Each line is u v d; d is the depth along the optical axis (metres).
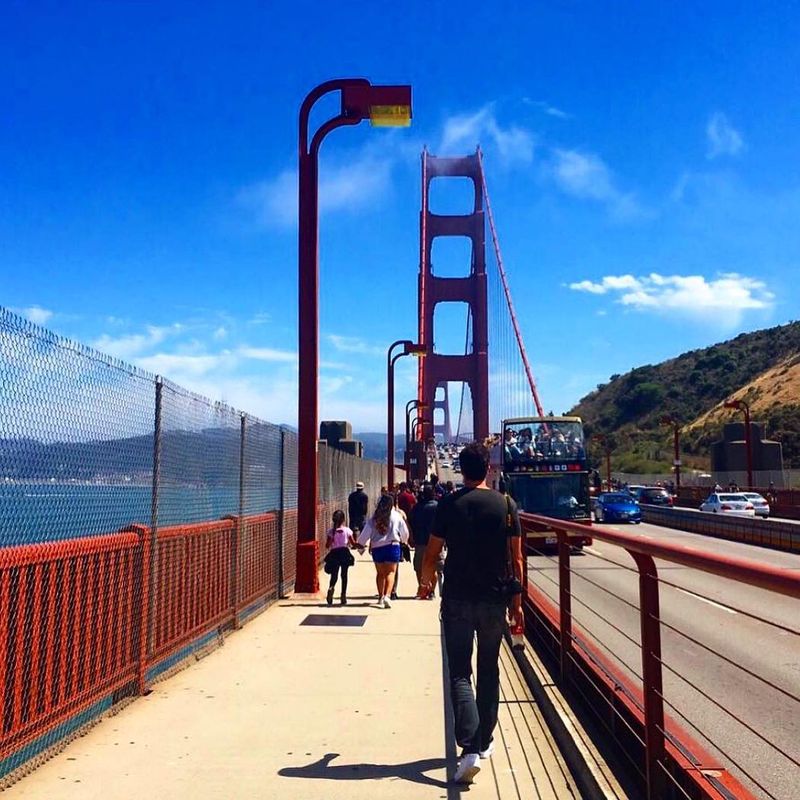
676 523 38.53
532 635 9.45
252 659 8.38
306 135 14.09
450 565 5.23
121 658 6.20
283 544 13.23
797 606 13.67
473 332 87.75
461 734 4.95
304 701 6.72
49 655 4.93
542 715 6.54
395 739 5.76
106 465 5.80
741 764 5.86
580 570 18.97
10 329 4.38
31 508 4.72
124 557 6.20
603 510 43.50
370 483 35.03
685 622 12.02
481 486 5.35
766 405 88.69
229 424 9.72
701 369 121.56
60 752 5.33
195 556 8.18
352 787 4.83
